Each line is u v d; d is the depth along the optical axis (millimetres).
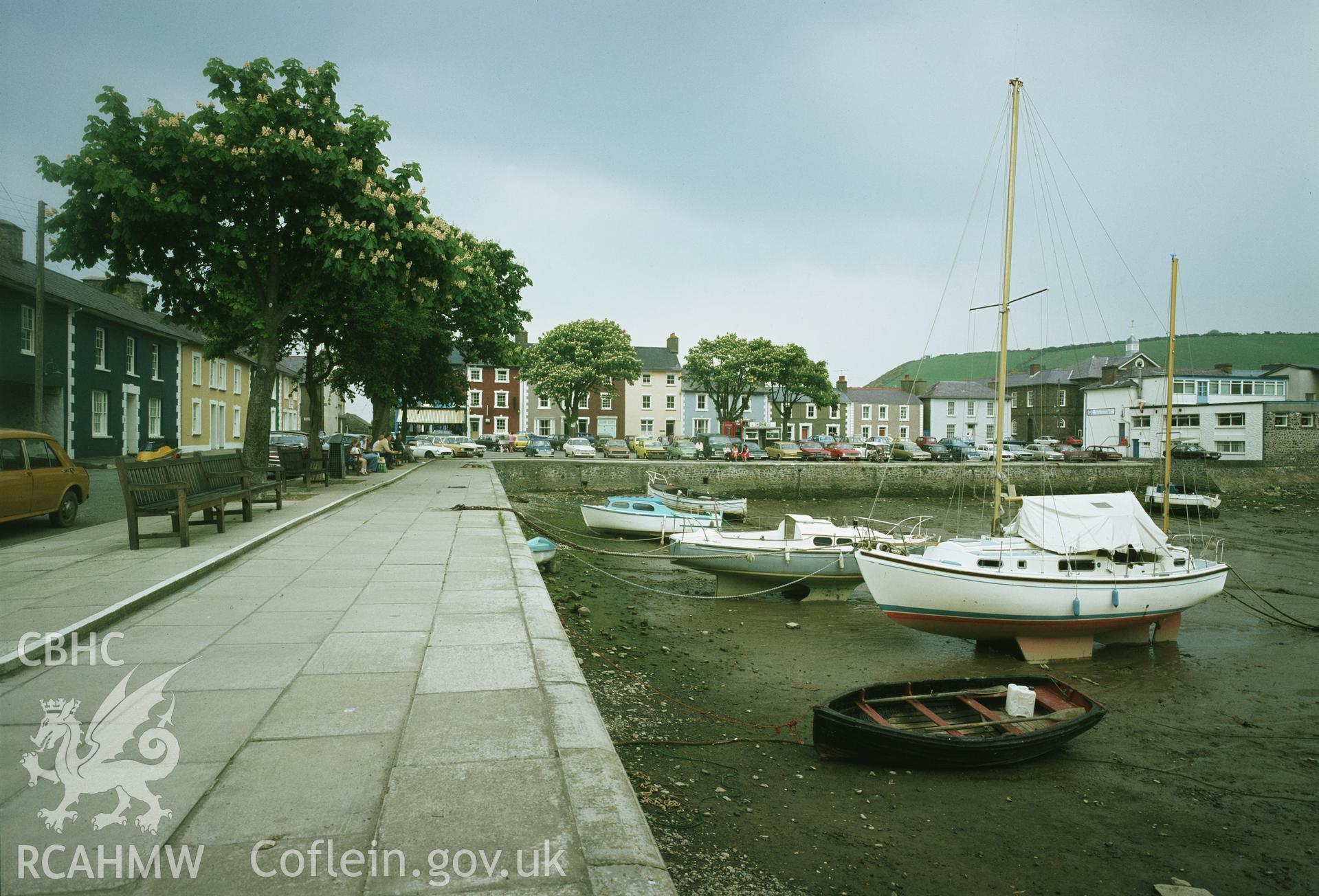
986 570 12211
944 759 7164
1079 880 5531
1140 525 13188
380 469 29250
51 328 26391
